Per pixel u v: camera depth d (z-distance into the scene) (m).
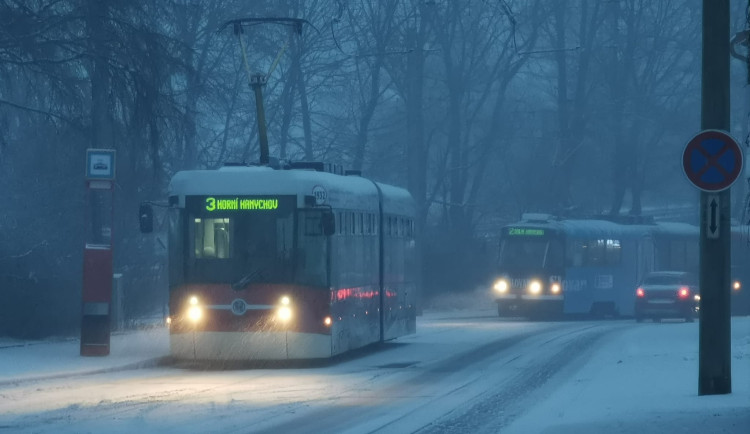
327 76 106.25
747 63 31.83
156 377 39.78
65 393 34.25
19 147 59.56
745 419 24.50
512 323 80.88
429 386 36.59
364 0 108.62
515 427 26.19
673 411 26.42
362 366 44.38
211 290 42.50
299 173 42.91
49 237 56.25
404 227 55.62
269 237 42.59
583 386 34.94
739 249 97.56
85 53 54.28
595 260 93.31
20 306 53.44
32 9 54.06
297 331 42.03
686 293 84.50
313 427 26.77
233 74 94.06
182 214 43.03
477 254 110.44
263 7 91.88
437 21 110.69
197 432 25.86
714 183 28.84
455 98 114.38
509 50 116.62
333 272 43.25
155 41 56.09
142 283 66.38
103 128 57.19
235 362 45.72
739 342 48.41
